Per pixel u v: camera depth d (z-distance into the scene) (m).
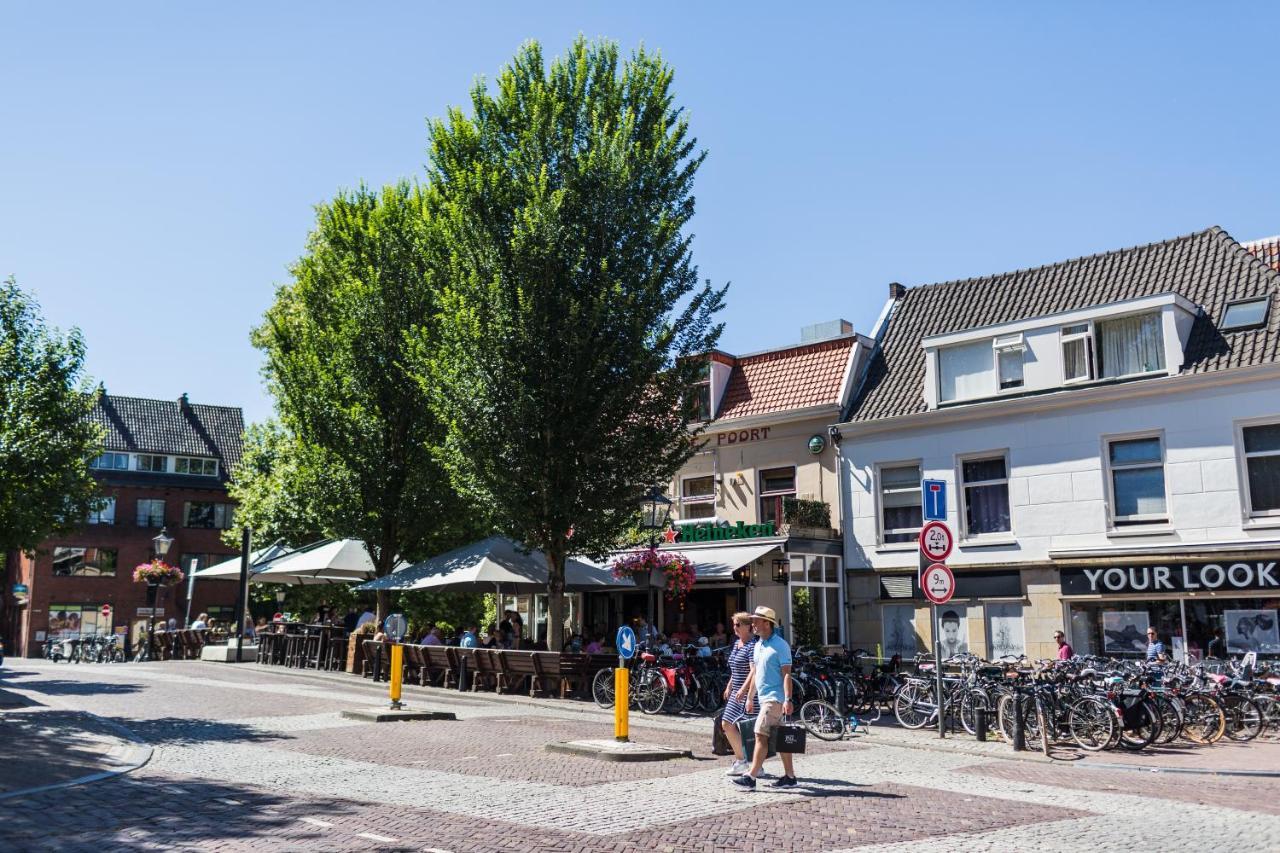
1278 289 20.61
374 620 25.41
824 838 7.57
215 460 57.69
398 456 26.22
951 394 23.78
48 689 19.28
